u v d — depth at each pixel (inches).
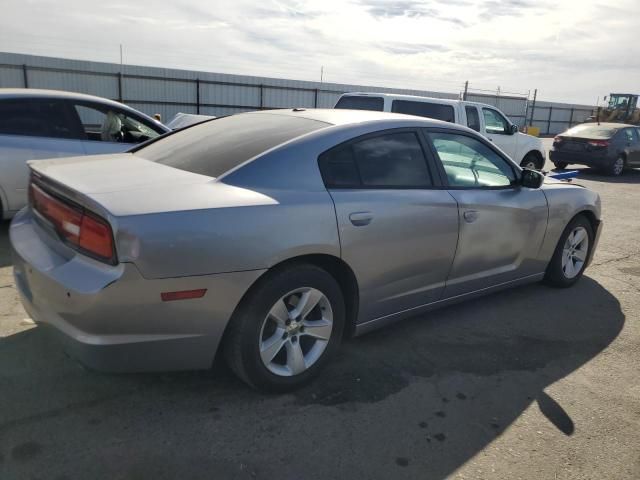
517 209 160.6
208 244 96.6
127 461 92.4
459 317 164.6
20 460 90.7
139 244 90.4
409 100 414.6
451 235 140.3
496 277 163.0
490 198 152.1
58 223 103.8
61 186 102.3
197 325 99.3
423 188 135.6
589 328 162.2
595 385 128.8
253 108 1239.5
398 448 100.5
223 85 1188.5
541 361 139.3
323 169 117.8
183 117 416.5
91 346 93.0
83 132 231.5
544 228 173.9
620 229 309.0
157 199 97.5
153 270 92.2
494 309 172.9
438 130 145.8
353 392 118.4
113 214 90.5
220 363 124.1
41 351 125.9
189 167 118.5
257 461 94.6
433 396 119.1
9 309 147.0
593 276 215.3
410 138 137.6
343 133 124.3
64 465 90.3
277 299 108.2
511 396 121.3
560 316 169.9
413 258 132.2
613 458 101.7
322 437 102.3
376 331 150.3
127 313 92.8
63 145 223.5
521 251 168.1
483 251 152.7
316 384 120.5
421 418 110.5
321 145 119.4
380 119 134.7
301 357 115.3
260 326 106.9
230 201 102.2
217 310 100.2
